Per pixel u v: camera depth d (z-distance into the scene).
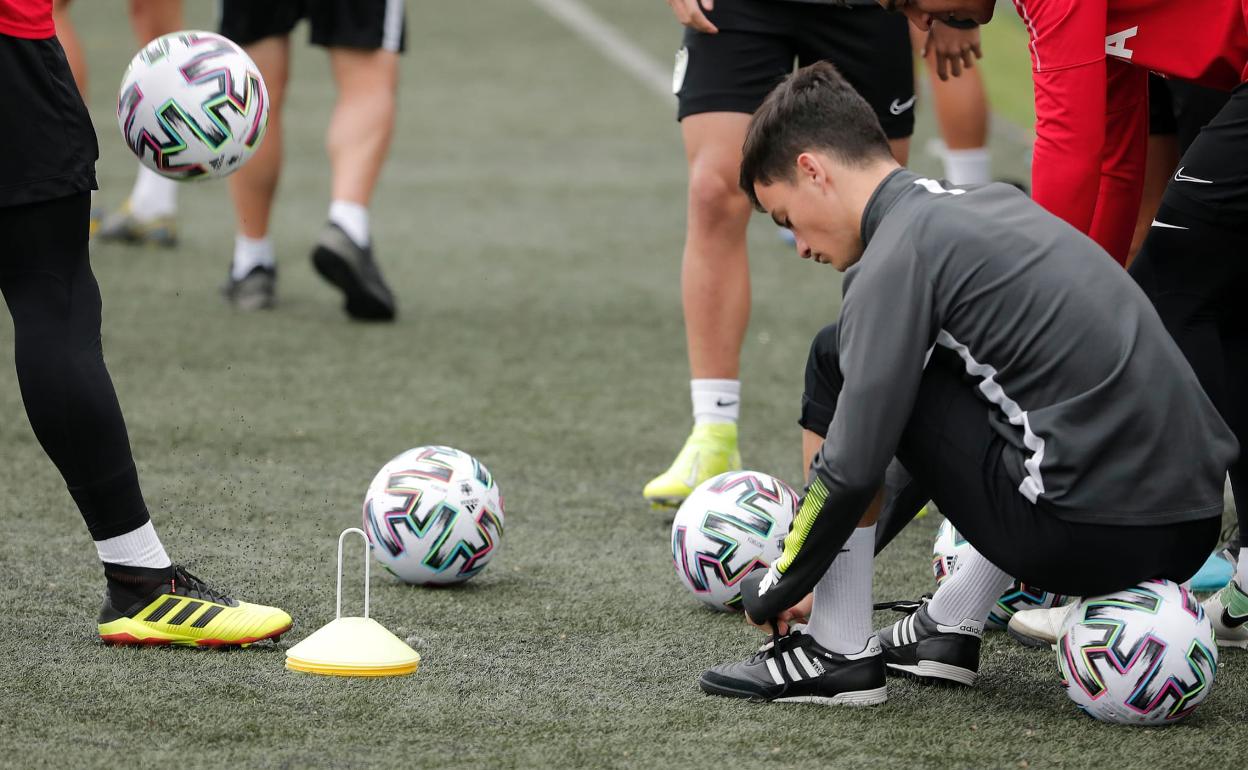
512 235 31.16
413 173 36.81
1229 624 11.73
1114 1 11.59
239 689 10.46
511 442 18.14
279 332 23.48
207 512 15.20
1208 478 9.76
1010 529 9.82
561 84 48.38
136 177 34.12
